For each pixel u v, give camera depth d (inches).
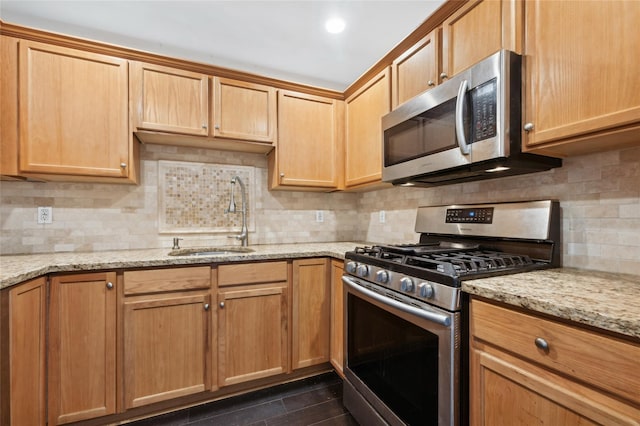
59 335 58.7
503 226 57.4
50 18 73.0
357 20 76.1
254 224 97.6
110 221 81.5
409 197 86.9
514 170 54.0
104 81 70.7
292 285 78.4
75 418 59.7
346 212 111.0
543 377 32.1
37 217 74.9
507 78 44.9
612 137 38.3
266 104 87.0
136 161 80.1
